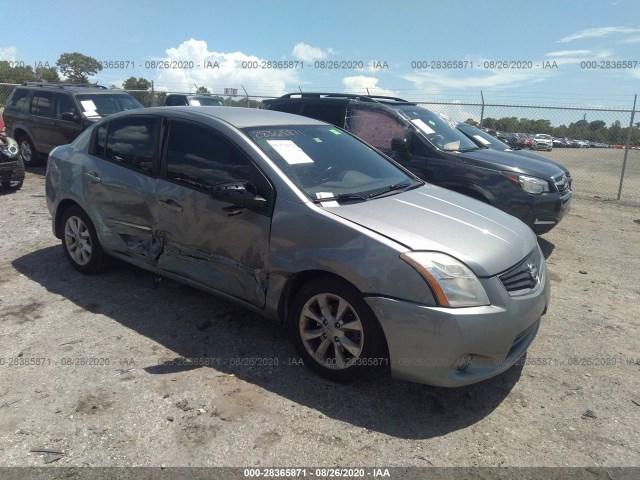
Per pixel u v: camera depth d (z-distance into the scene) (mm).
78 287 4703
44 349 3660
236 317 4227
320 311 3395
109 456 2670
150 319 4148
